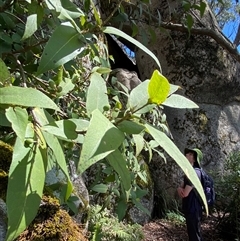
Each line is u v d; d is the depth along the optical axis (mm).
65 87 691
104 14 3623
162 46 5730
